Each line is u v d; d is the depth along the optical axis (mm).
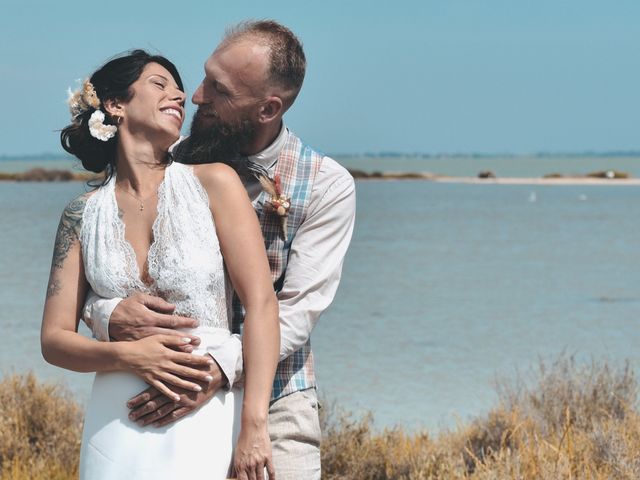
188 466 3947
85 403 10367
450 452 7523
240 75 4422
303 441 4656
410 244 35438
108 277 4047
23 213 50156
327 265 4637
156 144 4160
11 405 8609
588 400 8617
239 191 4141
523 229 43719
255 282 4082
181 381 3943
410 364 13039
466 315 17828
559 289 22047
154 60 4250
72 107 4234
